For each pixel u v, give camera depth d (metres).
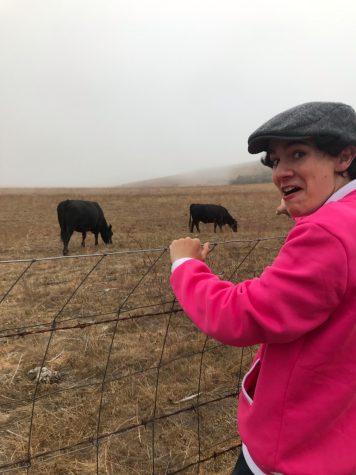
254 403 1.48
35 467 2.69
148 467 2.77
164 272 7.02
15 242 13.40
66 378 3.80
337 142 1.31
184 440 3.03
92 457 2.83
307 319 1.26
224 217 17.50
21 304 5.77
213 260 7.41
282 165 1.42
